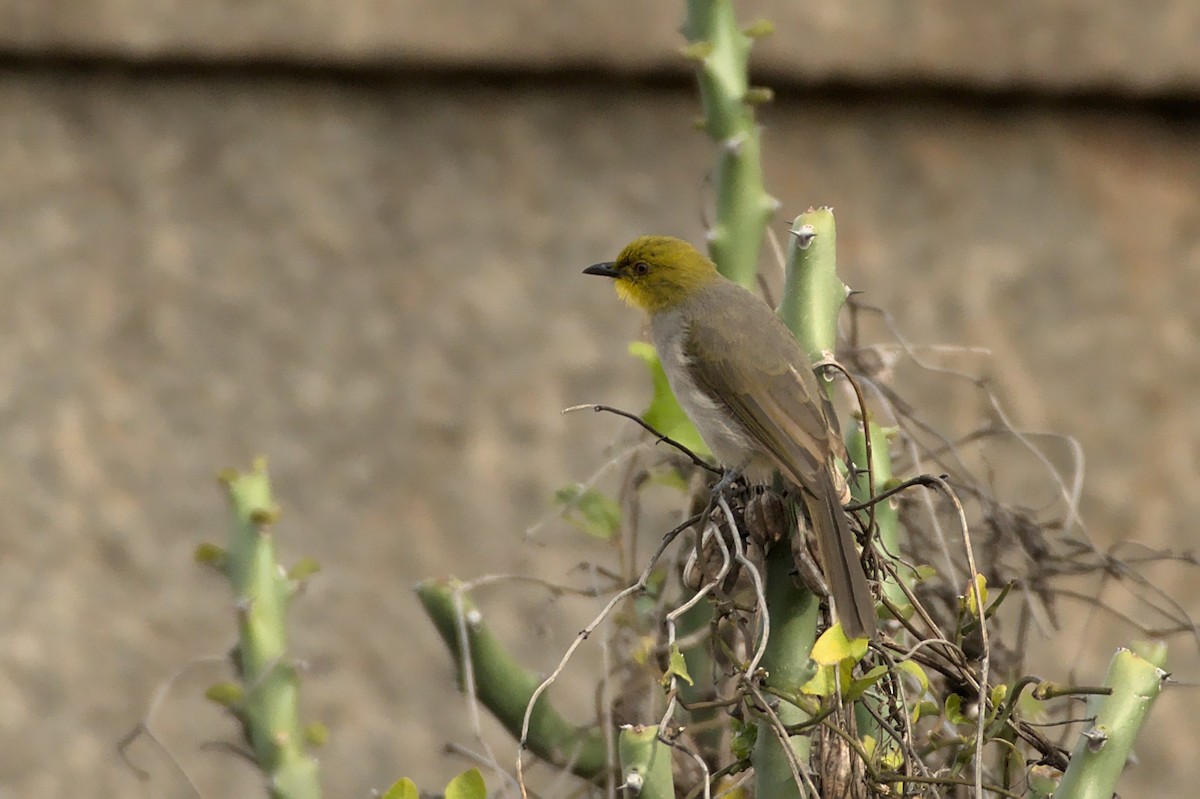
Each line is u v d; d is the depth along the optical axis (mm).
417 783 10398
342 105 10781
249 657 6273
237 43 10453
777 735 5379
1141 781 10367
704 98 7133
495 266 10758
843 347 7344
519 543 10508
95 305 10773
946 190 10656
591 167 10727
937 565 6926
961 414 10547
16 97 10734
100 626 10625
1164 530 10438
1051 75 10438
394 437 10711
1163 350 10648
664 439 6332
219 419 10750
